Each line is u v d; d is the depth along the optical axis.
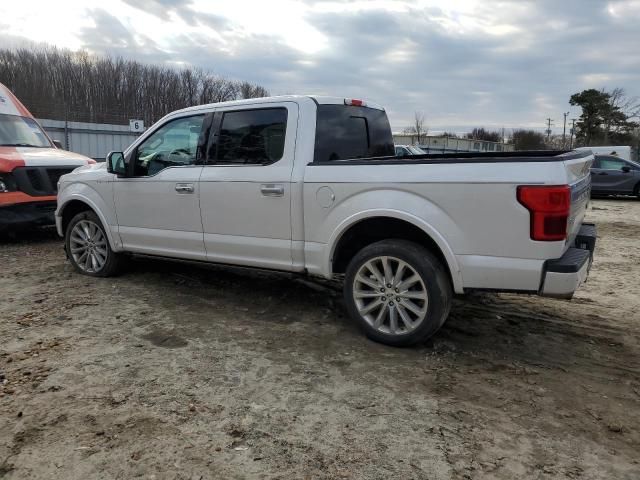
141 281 5.80
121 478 2.49
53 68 45.78
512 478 2.54
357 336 4.28
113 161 5.36
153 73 51.59
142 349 3.95
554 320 4.77
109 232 5.65
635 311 5.09
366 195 3.97
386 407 3.18
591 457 2.71
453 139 58.16
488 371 3.70
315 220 4.23
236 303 5.09
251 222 4.57
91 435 2.82
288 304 5.08
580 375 3.67
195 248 5.00
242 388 3.38
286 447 2.76
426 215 3.75
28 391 3.28
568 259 3.54
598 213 13.94
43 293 5.33
